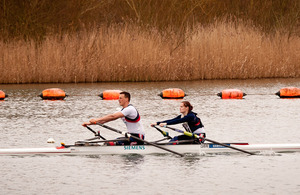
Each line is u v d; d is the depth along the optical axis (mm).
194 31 130500
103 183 37344
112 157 45844
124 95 47500
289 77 131750
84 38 123812
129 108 46875
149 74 121938
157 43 124312
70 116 71125
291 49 132875
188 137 48312
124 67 120688
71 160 44719
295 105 82750
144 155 46781
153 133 58500
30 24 131750
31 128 61062
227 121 65625
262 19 152750
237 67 125625
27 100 90250
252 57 126688
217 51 125375
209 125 62562
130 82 120312
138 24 133750
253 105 82750
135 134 47469
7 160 44750
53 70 117938
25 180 38281
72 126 62812
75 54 120188
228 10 151875
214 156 46438
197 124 48156
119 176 39219
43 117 70062
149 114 72750
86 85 114688
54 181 37969
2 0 129750
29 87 110750
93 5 143000
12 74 117000
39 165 42875
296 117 69062
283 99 91688
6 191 35594
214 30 126625
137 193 34938
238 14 149375
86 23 139750
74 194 34844
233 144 48062
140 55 121125
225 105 82562
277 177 38938
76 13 138500
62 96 91250
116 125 64625
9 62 117250
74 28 135625
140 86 111688
